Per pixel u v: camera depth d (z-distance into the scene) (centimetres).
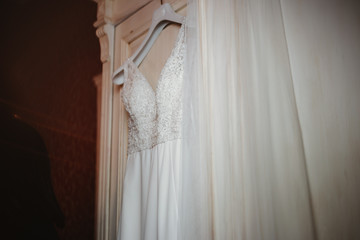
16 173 227
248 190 99
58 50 307
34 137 243
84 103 291
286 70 105
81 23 305
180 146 129
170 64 138
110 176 179
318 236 98
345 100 105
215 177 111
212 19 126
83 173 279
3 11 314
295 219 91
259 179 97
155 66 166
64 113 291
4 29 310
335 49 110
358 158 99
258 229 94
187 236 109
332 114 107
